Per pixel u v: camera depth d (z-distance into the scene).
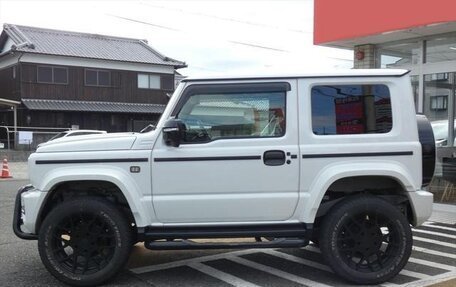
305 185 5.19
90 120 36.19
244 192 5.17
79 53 35.53
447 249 6.76
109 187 5.34
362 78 5.31
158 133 5.19
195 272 5.75
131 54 38.62
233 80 5.27
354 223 5.26
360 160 5.22
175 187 5.15
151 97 39.09
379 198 5.27
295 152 5.17
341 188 5.43
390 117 5.32
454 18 9.15
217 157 5.14
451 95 10.66
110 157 5.16
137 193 5.15
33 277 5.54
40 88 34.16
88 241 5.24
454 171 9.98
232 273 5.71
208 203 5.14
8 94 35.25
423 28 9.94
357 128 5.30
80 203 5.16
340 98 5.31
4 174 18.20
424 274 5.60
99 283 5.21
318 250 6.71
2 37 36.69
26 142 29.67
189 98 5.27
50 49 34.62
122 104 37.56
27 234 5.45
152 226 5.21
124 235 5.19
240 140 5.19
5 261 6.20
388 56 11.72
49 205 5.39
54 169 5.20
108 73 37.03
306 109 5.24
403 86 5.33
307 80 5.28
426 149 5.52
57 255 5.23
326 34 11.53
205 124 5.27
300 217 5.23
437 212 9.33
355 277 5.18
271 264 6.07
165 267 5.96
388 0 10.21
